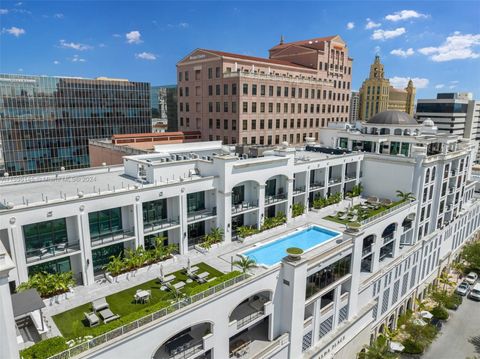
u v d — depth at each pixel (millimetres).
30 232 28078
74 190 32906
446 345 43875
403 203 45500
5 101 86125
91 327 24016
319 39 99562
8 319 16078
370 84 190625
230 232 38781
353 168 56688
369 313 39406
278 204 45812
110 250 32750
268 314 27891
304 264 27969
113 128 107312
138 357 20547
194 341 24719
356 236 33406
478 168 98000
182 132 80688
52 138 95500
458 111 151875
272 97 76625
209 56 76812
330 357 33469
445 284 58844
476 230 74688
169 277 30516
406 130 58125
